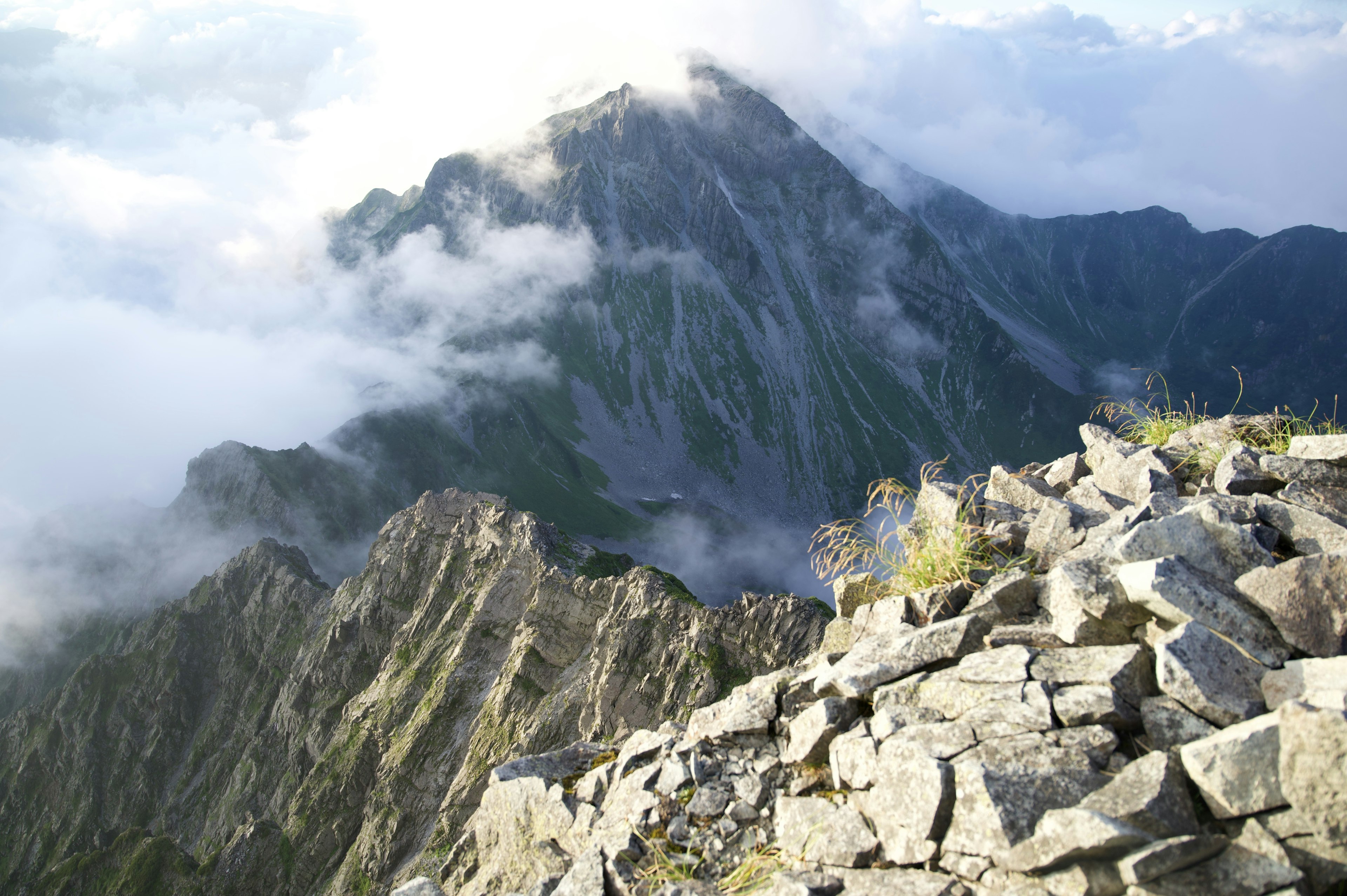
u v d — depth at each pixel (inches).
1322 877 207.5
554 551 4104.3
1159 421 565.3
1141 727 267.1
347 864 3494.1
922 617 373.4
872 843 272.8
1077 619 309.4
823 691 351.6
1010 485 494.0
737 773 343.6
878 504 466.3
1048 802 243.9
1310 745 216.1
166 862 4111.7
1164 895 210.2
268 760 4940.9
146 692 6082.7
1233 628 276.2
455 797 3144.7
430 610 4429.1
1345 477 378.0
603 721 2942.9
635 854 320.5
